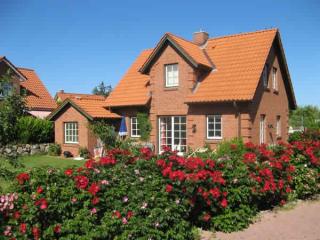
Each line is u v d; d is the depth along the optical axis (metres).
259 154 10.35
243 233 7.92
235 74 20.41
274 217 9.20
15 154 7.14
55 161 21.19
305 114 48.94
